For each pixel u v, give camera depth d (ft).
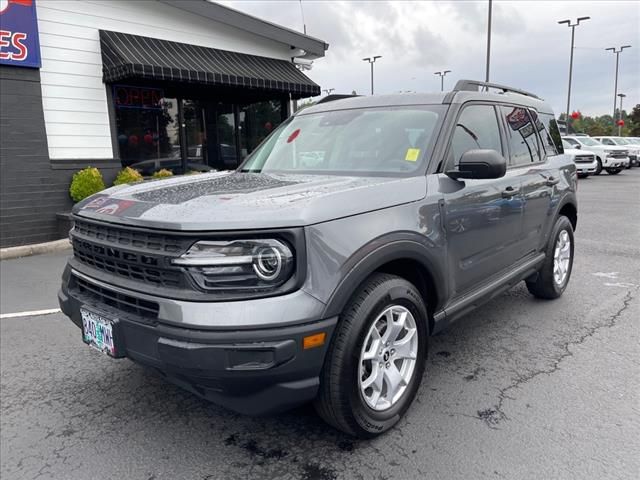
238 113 41.55
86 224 9.22
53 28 29.66
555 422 9.29
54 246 27.68
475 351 12.51
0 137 27.35
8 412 10.08
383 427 8.78
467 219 10.61
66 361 12.50
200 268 7.18
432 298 10.12
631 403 9.91
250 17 38.24
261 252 7.15
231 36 38.52
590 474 7.82
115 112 33.24
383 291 8.41
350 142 11.59
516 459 8.23
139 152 35.35
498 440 8.77
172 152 37.47
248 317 7.00
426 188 9.70
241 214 7.36
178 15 35.35
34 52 27.96
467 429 9.12
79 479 8.01
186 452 8.66
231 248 7.15
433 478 7.82
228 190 9.02
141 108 34.96
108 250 8.45
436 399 10.19
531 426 9.18
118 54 30.30
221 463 8.34
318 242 7.47
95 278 8.72
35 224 29.04
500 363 11.82
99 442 9.02
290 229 7.25
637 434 8.84
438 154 10.36
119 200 9.07
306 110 14.08
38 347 13.39
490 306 15.92
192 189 9.39
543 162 15.12
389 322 8.82
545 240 15.05
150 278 7.78
